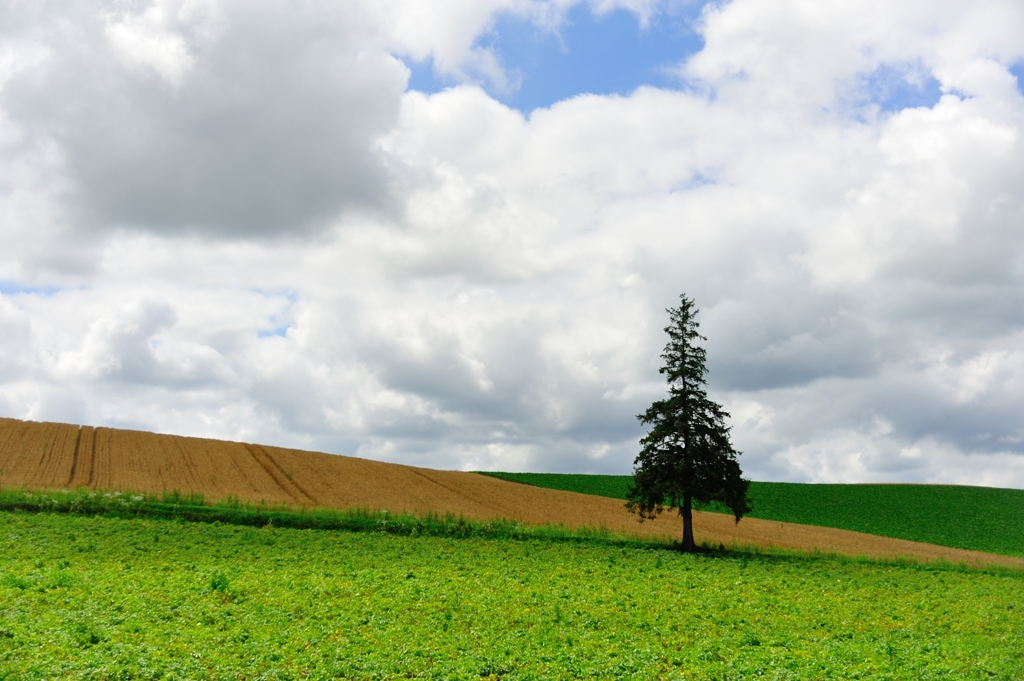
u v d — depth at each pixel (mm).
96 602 23984
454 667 19688
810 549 58938
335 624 23469
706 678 19656
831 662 21328
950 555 64375
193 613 23578
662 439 55219
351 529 48719
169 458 71500
